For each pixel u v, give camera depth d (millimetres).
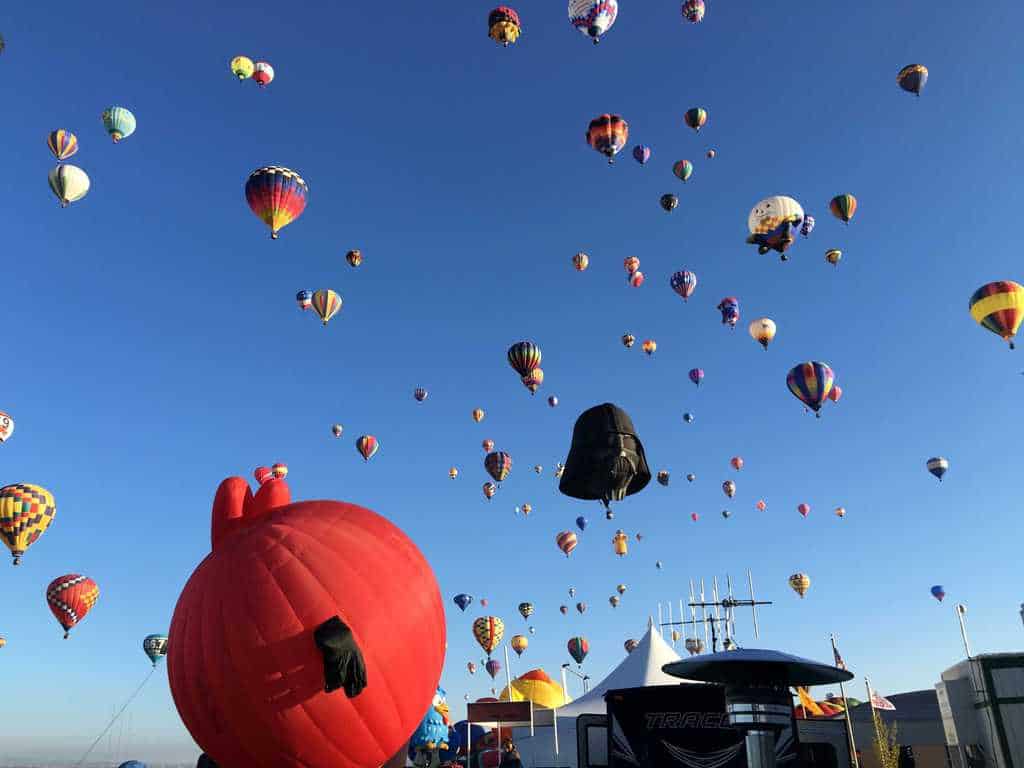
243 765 6254
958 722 15172
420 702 6559
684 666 12281
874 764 24312
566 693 34969
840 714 27938
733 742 10031
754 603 36938
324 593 6207
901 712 36812
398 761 7062
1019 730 13484
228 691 6020
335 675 5891
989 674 13906
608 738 10391
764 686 11297
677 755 10070
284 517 6879
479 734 23516
